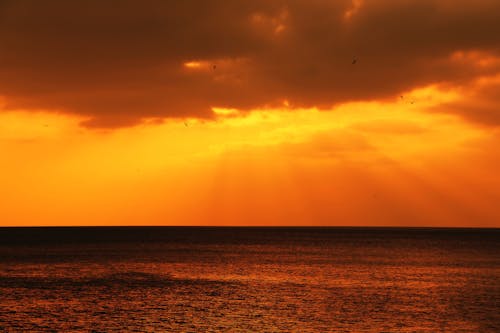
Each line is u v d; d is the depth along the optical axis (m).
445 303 56.34
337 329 44.97
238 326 45.69
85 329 44.34
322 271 85.81
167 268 89.25
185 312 51.00
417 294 62.28
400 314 50.66
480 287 68.38
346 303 56.12
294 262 101.75
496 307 54.22
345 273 83.19
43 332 43.28
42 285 67.56
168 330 44.28
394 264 98.56
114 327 45.09
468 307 54.19
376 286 68.88
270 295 60.91
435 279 76.44
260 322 47.19
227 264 96.81
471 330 44.81
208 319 48.16
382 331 44.47
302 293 62.59
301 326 45.91
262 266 93.38
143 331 43.94
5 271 83.19
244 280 74.06
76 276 77.44
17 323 46.12
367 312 51.53
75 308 52.41
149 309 52.25
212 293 62.03
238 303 55.72
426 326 46.06
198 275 79.62
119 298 58.16
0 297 57.97
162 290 64.06
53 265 93.19
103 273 81.38
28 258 108.00
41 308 52.25
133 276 77.88
